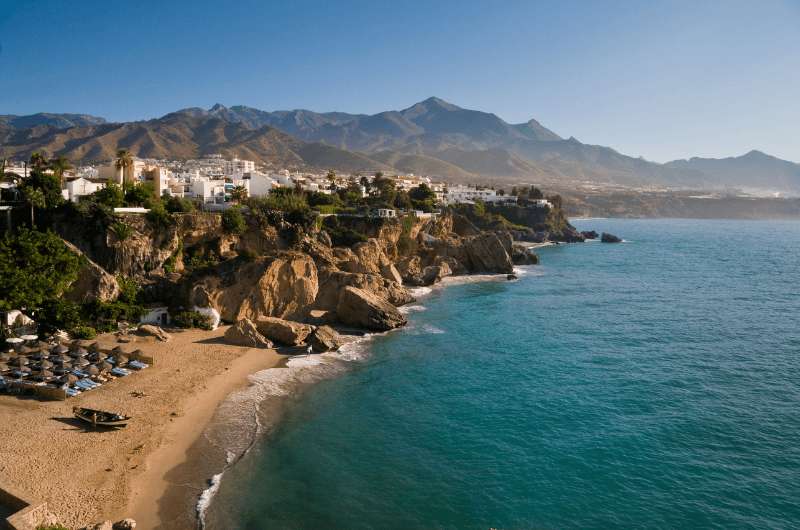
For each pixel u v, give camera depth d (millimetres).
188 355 62062
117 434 42312
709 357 66938
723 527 34312
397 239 127188
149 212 81812
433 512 35469
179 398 50094
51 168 93250
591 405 52156
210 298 74875
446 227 160875
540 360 65688
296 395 53438
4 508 30047
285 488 37406
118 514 33000
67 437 41031
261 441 43594
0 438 40000
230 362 60812
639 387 56688
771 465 41219
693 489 38250
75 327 64312
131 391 50750
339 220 120688
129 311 70688
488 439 45219
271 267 78625
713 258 177250
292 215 100312
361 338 74625
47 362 52125
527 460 41906
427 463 41344
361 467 40531
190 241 85500
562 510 35938
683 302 102125
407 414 49844
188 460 39875
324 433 45656
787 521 34844
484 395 54500
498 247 140125
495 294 109562
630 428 47219
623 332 79062
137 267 78062
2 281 59344
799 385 57031
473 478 39406
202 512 34125
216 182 124750
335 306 88000
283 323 70312
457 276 131375
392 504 36125
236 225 88312
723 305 99438
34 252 63969
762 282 126938
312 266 83938
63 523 31562
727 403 52406
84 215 76875
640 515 35500
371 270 104875
